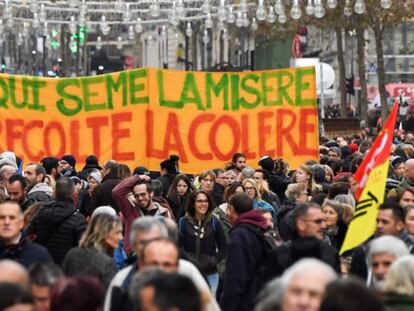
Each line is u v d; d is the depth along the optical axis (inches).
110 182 861.8
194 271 509.4
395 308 464.1
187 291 381.4
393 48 3467.0
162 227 525.3
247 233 635.5
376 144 613.6
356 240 606.2
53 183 941.8
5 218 597.9
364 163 617.3
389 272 470.3
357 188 621.3
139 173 956.6
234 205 653.3
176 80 1091.9
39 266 460.8
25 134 1103.6
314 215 588.1
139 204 767.7
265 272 615.2
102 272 580.7
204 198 778.8
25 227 720.3
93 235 604.4
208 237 780.6
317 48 3513.8
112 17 2404.0
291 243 590.2
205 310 500.1
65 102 1102.4
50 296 443.2
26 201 809.5
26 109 1103.0
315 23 2517.2
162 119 1091.9
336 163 1182.9
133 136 1091.9
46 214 700.7
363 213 609.6
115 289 506.0
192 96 1095.0
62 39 3538.4
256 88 1108.5
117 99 1095.0
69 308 424.2
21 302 387.2
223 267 778.8
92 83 1096.2
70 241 698.8
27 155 1103.0
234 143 1104.8
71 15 2245.3
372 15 2370.8
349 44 3358.8
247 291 636.7
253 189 859.4
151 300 383.6
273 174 1057.5
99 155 1096.8
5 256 599.5
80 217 703.1
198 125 1096.8
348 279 376.2
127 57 5487.2
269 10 2164.1
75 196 842.2
